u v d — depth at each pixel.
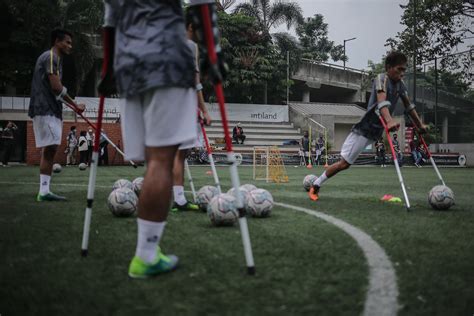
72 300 1.95
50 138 5.48
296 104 33.50
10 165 19.33
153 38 2.24
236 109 29.41
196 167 19.23
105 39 2.64
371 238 3.27
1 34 25.89
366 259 2.64
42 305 1.89
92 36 25.92
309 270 2.39
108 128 21.20
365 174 14.05
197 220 4.11
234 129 26.11
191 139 2.29
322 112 31.78
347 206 5.28
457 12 25.61
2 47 25.78
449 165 24.95
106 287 2.12
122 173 12.60
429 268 2.47
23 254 2.76
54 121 5.52
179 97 2.25
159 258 2.32
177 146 2.34
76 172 13.18
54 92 5.38
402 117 28.27
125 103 2.39
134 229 3.62
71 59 25.11
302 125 29.70
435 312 1.84
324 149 25.17
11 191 6.88
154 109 2.24
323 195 6.82
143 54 2.22
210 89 28.52
